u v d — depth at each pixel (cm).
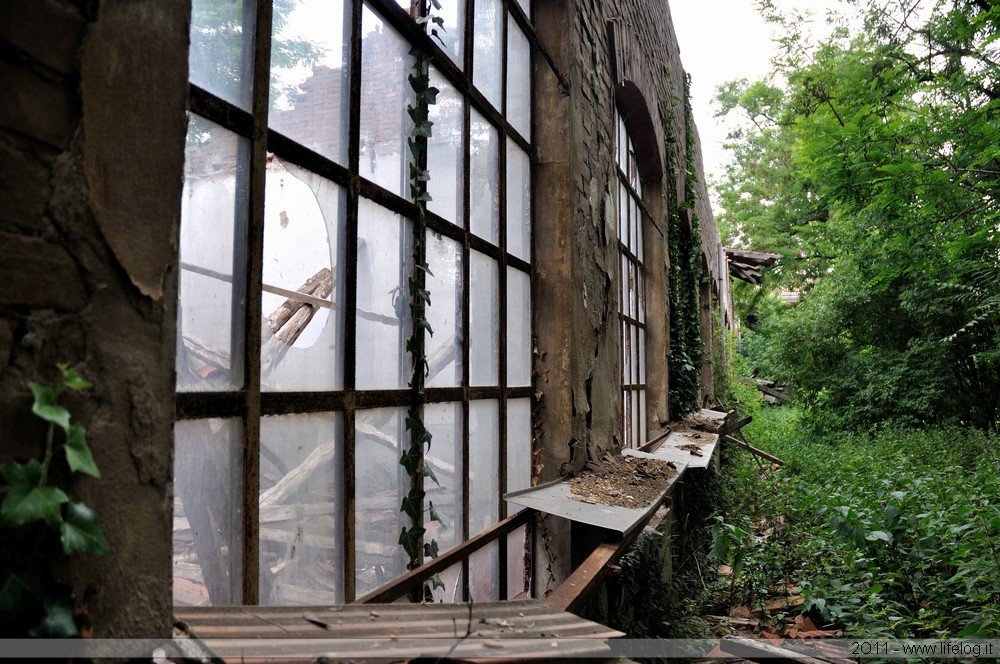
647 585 383
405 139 217
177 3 104
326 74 177
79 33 89
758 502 791
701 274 973
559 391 346
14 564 80
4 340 80
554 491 308
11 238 81
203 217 137
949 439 1067
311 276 182
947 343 1232
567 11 362
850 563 430
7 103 81
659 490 346
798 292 2686
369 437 192
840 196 799
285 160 161
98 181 91
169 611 99
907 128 721
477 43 284
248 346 146
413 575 206
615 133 520
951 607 382
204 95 135
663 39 736
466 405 260
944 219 723
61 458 85
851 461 911
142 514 95
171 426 101
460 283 260
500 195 306
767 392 2277
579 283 361
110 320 92
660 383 691
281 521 157
